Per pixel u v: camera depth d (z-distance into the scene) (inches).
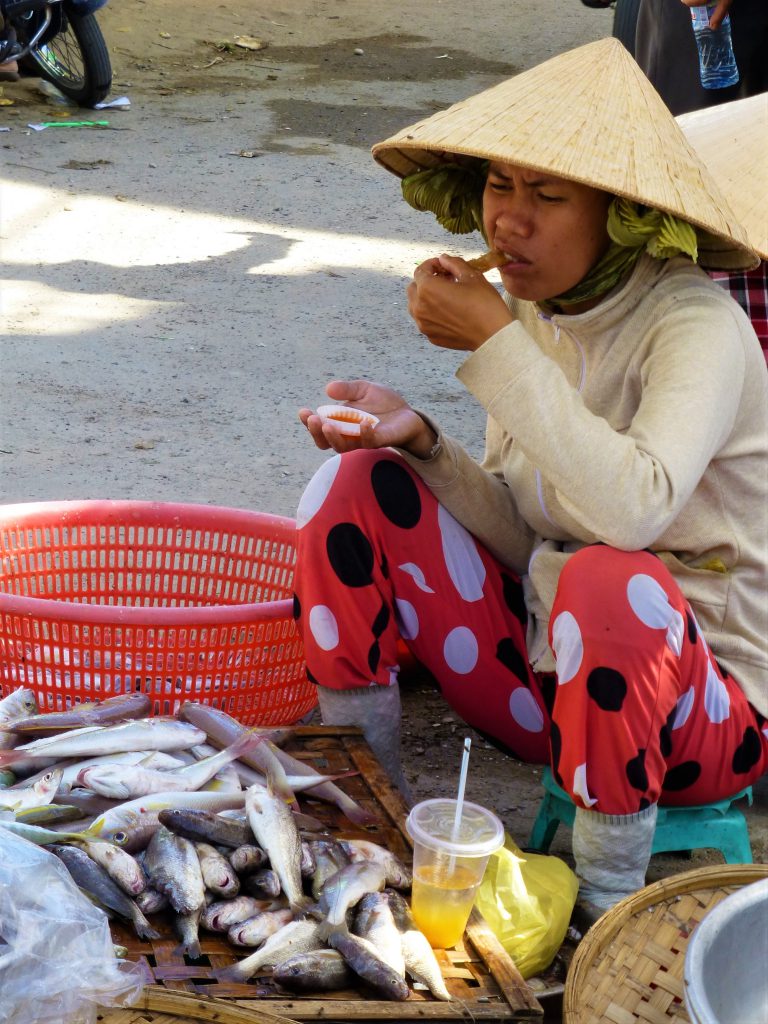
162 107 397.7
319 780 92.4
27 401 200.7
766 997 65.9
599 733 84.8
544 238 86.9
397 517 97.3
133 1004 68.9
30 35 372.8
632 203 83.4
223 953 77.3
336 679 99.4
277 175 340.2
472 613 99.6
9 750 91.7
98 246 280.1
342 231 301.1
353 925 77.7
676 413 84.3
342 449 96.6
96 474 176.7
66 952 69.9
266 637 108.4
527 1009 72.9
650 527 83.6
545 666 96.9
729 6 162.7
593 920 89.0
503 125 84.9
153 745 94.3
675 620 84.7
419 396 213.3
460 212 101.3
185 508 128.7
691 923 76.3
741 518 92.8
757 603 93.7
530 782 120.2
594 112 85.0
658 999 71.1
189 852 80.7
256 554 129.3
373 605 97.7
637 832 87.3
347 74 446.6
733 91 170.9
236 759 95.7
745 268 90.1
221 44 465.7
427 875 78.6
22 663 105.7
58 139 357.7
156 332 234.7
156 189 322.0
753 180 102.3
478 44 490.9
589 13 539.5
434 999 73.5
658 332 88.1
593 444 83.0
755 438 91.2
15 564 124.7
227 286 261.3
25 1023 67.7
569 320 91.4
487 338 86.1
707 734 89.5
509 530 101.7
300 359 226.5
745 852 95.6
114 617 102.6
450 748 125.1
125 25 466.3
